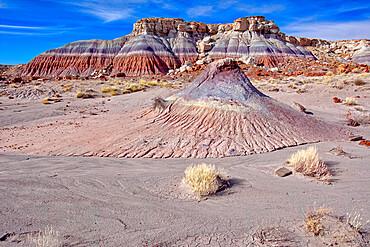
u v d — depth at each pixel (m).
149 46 102.19
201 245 3.35
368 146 8.70
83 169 6.47
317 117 14.56
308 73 37.22
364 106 17.78
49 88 25.97
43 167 6.61
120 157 7.64
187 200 4.69
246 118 10.49
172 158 7.52
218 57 92.69
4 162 7.04
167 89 26.08
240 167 6.64
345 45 118.94
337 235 3.36
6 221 3.86
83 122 13.12
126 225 3.82
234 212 4.23
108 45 111.44
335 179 5.64
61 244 3.31
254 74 39.88
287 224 3.79
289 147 8.59
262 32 101.44
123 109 17.00
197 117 10.97
